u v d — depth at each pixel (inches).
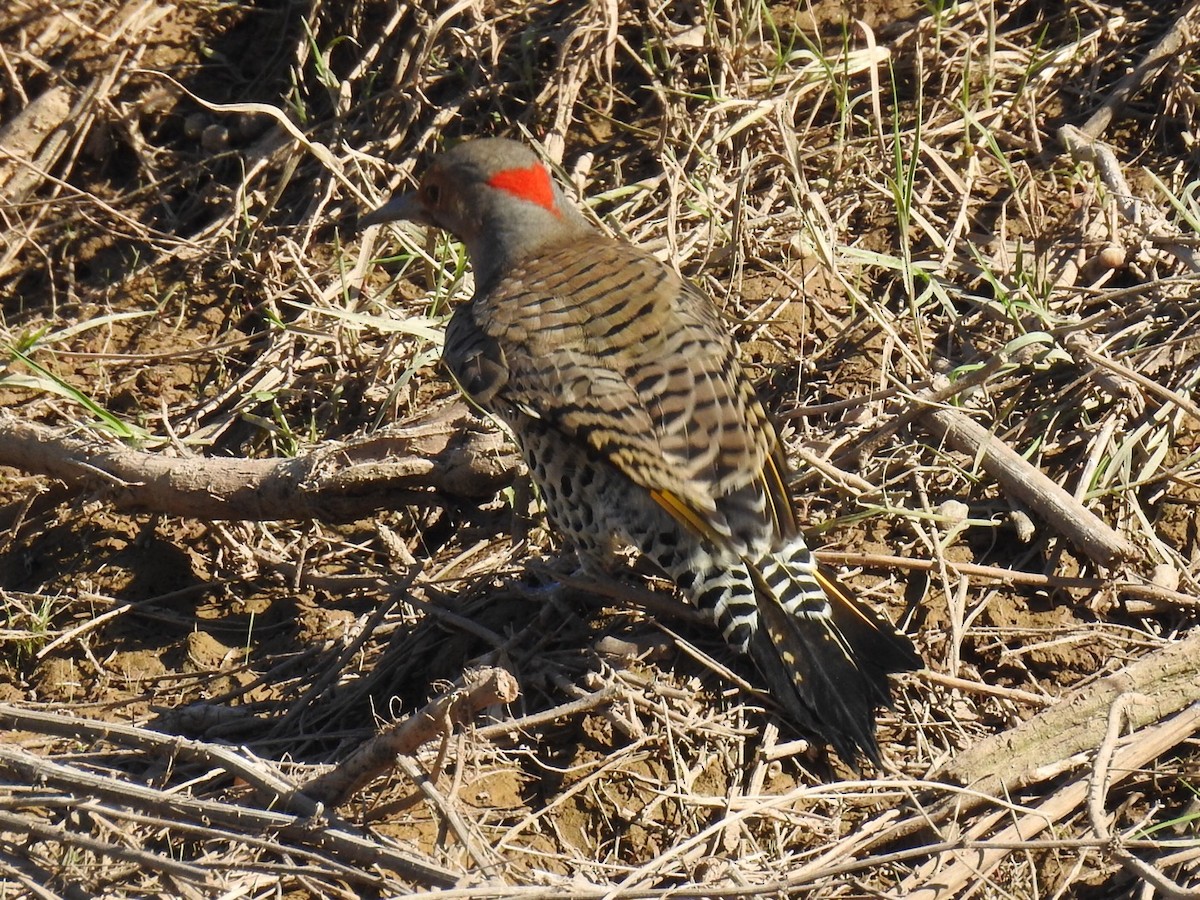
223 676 393.1
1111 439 400.8
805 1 544.1
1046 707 348.5
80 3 559.8
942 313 451.5
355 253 500.1
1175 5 523.8
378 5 549.0
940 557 375.6
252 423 461.7
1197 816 313.3
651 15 522.0
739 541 345.4
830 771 345.7
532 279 382.6
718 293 461.7
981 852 313.6
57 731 347.3
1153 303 431.8
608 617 385.1
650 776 346.0
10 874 301.0
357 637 386.3
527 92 526.9
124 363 482.0
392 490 405.4
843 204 482.9
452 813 304.7
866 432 414.0
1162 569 375.2
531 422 366.6
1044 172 487.5
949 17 512.7
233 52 563.5
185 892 295.1
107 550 431.5
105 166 543.2
